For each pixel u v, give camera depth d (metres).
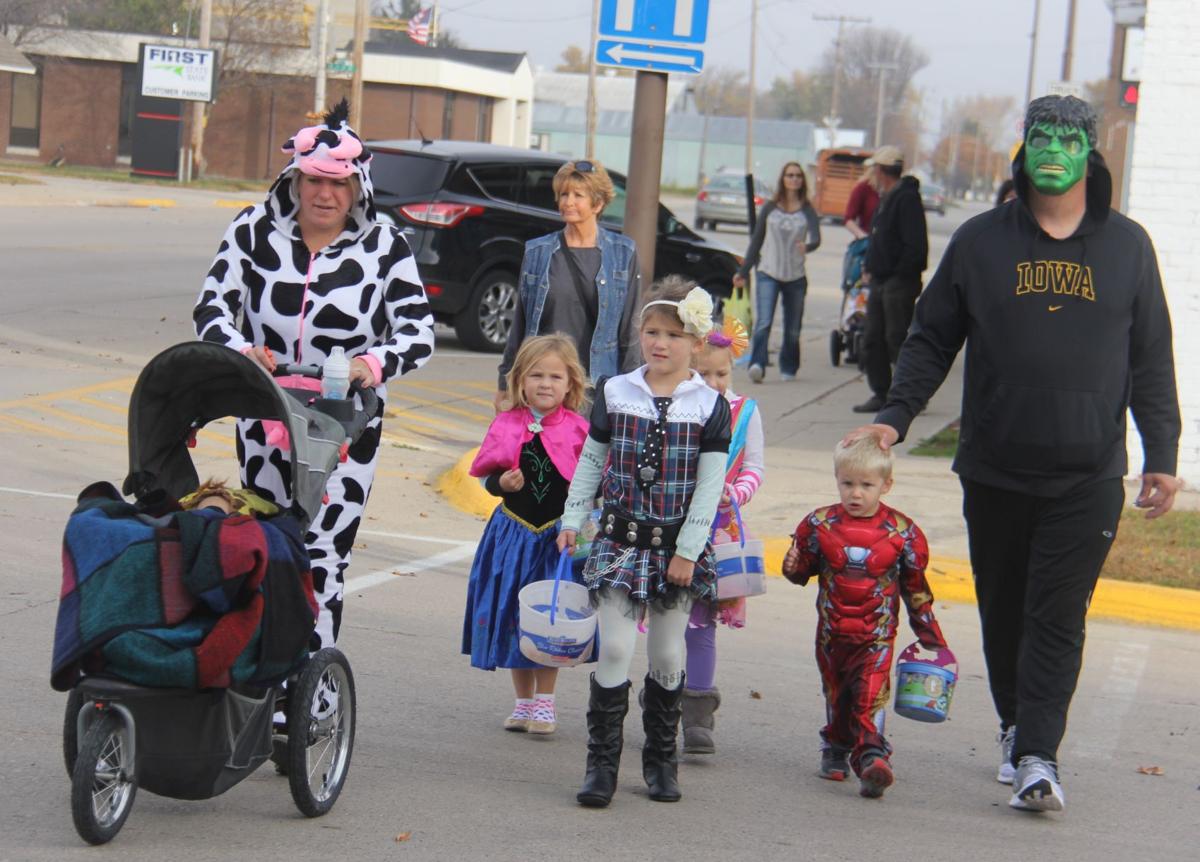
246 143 70.12
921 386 7.03
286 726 6.49
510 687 8.41
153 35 70.00
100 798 5.75
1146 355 6.84
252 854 5.82
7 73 70.00
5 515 11.27
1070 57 46.53
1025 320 6.69
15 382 16.38
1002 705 7.39
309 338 6.77
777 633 9.86
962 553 11.52
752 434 7.44
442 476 13.86
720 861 6.05
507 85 81.94
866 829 6.55
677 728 6.84
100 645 5.44
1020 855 6.31
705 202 65.88
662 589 6.51
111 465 13.26
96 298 23.23
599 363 9.28
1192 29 13.80
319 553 6.80
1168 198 13.93
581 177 9.16
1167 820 6.88
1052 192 6.54
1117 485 6.80
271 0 69.44
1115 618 10.59
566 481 7.44
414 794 6.65
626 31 12.23
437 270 20.84
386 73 72.25
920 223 17.34
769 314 20.56
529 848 6.06
